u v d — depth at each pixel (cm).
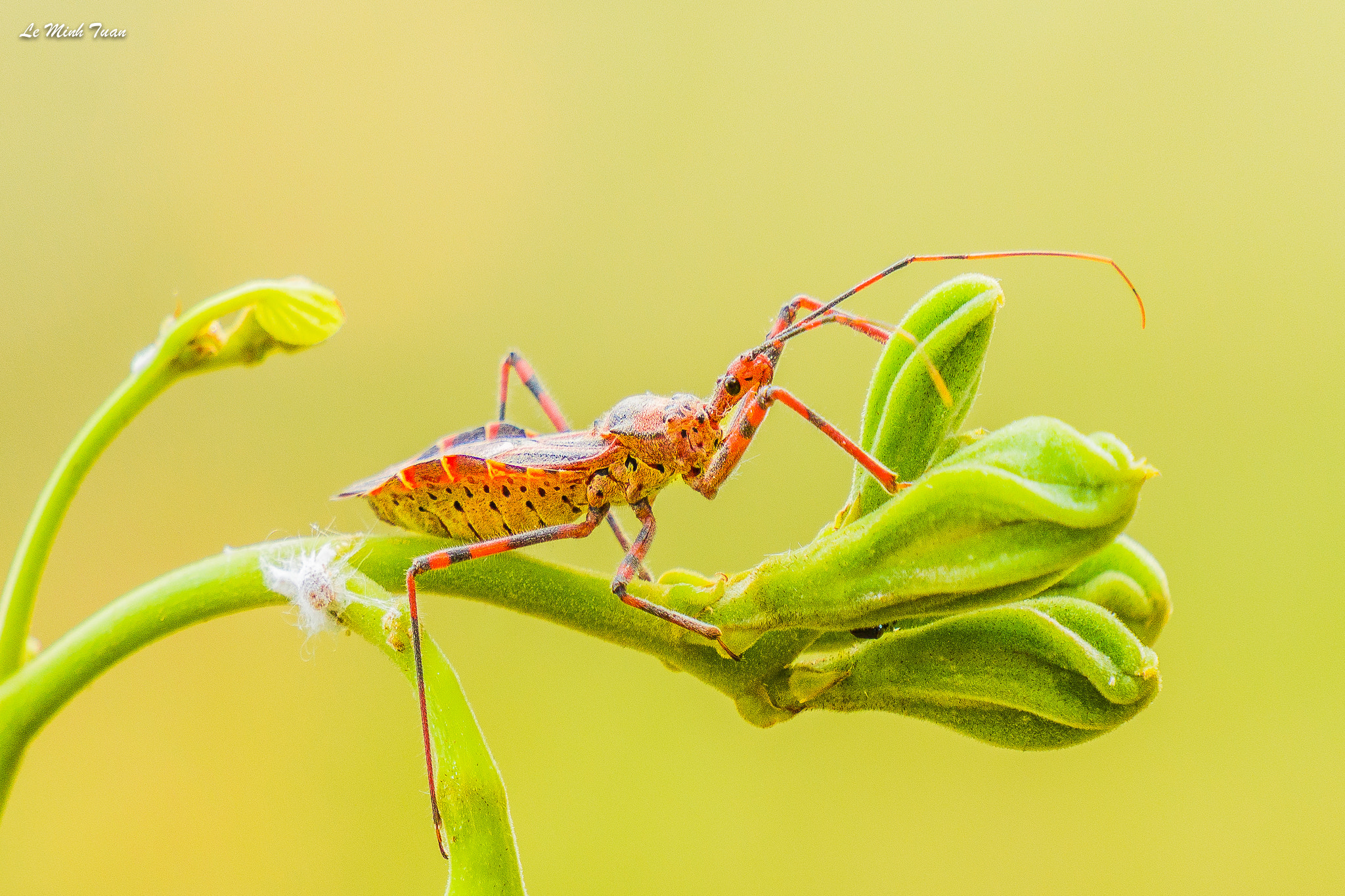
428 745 23
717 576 23
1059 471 22
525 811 38
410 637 22
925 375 23
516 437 26
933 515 22
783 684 23
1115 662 22
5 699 23
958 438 23
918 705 23
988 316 23
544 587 23
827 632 23
